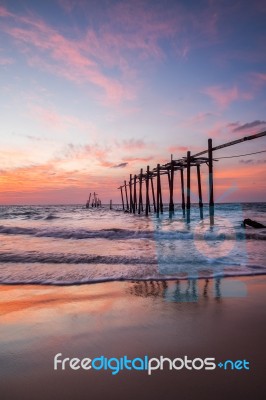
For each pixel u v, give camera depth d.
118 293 4.22
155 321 3.14
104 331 2.89
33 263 6.49
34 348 2.54
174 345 2.57
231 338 2.70
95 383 1.99
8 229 15.02
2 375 2.10
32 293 4.24
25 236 12.87
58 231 14.16
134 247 9.32
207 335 2.77
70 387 1.95
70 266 6.17
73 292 4.29
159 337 2.74
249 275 5.34
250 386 1.93
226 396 1.82
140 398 1.82
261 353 2.41
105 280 4.98
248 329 2.91
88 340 2.69
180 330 2.89
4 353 2.44
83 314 3.37
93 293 4.24
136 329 2.93
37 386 1.96
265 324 3.04
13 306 3.67
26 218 30.50
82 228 17.05
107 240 11.35
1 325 3.06
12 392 1.89
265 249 8.83
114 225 20.16
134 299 3.93
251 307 3.58
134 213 36.41
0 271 5.67
